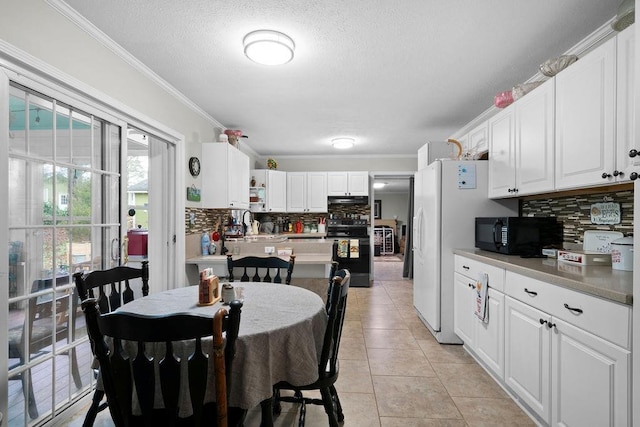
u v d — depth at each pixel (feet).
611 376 4.11
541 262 6.65
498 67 8.25
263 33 6.62
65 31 5.88
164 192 10.01
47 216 5.85
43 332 5.76
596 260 6.05
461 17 6.18
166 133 9.32
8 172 5.03
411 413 6.22
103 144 7.16
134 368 3.36
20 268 5.37
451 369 8.00
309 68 8.31
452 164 9.57
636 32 3.66
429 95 10.13
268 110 11.57
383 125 13.39
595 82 5.31
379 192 35.45
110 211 7.32
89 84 6.46
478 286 7.82
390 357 8.68
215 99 10.48
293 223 20.24
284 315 4.76
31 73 5.32
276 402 6.18
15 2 4.97
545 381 5.40
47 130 5.82
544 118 6.70
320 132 14.46
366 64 8.08
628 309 3.89
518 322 6.19
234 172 12.05
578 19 6.24
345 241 17.87
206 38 6.92
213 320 3.12
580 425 4.63
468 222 9.53
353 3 5.77
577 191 6.70
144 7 5.87
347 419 6.04
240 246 11.48
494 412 6.24
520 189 7.63
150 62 7.97
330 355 5.32
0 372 4.93
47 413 5.80
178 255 10.00
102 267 7.10
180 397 3.82
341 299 4.98
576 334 4.70
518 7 5.89
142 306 5.31
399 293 15.99
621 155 4.84
